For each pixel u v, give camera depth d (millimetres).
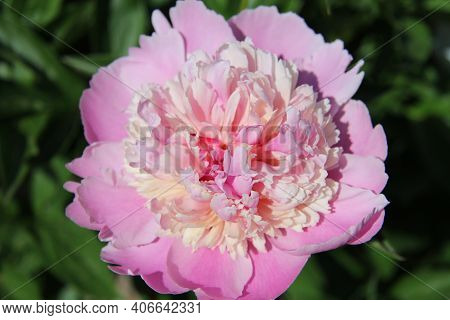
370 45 588
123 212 481
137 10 565
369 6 585
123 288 572
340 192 474
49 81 571
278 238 476
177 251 477
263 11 508
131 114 491
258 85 469
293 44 510
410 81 607
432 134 601
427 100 608
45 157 562
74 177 578
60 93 570
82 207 479
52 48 572
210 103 477
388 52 588
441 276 572
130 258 476
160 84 504
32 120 564
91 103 505
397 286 563
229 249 473
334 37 578
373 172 472
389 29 587
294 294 555
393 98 592
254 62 485
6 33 567
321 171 469
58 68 571
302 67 501
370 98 568
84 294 557
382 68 589
